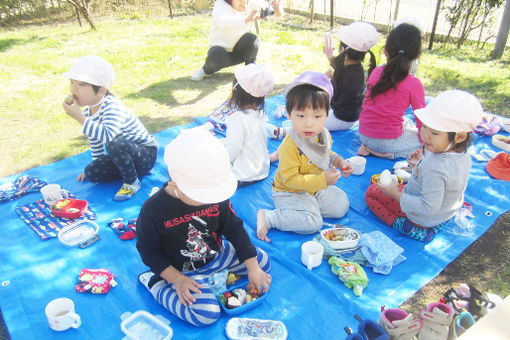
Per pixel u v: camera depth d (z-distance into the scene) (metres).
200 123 4.45
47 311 2.14
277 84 5.70
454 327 1.93
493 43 7.71
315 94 2.49
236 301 2.23
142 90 5.51
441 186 2.44
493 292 2.46
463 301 2.20
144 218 2.00
